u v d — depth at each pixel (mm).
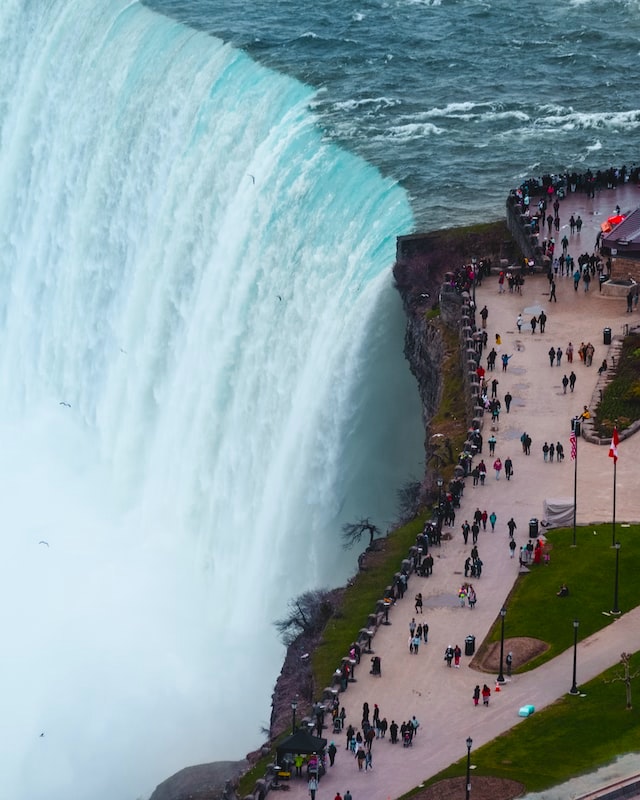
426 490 179250
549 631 153000
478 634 154500
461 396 190625
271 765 139875
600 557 161750
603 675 146375
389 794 135125
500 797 131250
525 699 144875
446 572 163000
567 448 178250
